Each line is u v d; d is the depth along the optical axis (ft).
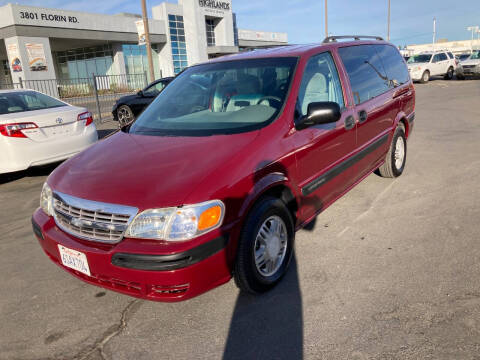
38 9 86.79
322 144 11.05
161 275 7.55
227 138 9.57
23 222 15.44
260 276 9.13
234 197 8.28
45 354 8.03
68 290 10.37
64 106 22.75
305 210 10.76
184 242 7.61
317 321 8.41
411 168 19.08
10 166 19.24
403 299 8.90
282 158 9.54
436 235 11.90
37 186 20.47
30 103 21.76
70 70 121.70
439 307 8.53
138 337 8.36
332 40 13.84
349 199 15.39
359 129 13.12
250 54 12.81
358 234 12.34
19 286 10.69
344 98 12.64
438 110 38.04
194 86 12.49
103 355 7.89
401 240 11.75
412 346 7.46
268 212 9.09
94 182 8.69
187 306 9.29
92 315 9.23
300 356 7.47
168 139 10.14
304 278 10.07
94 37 98.78
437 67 78.28
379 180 17.49
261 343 7.91
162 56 117.19
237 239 8.43
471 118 32.32
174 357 7.72
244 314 8.84
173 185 8.01
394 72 16.93
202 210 7.75
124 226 7.84
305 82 11.16
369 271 10.18
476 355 7.13
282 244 9.89
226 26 129.29
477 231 11.95
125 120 42.96
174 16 115.65
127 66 111.04
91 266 8.21
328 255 11.15
